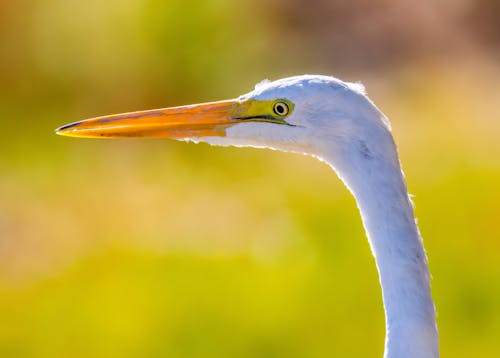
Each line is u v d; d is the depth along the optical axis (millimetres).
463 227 12688
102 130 5531
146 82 20203
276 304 11453
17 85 19766
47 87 19875
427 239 12445
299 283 11820
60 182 16297
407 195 4906
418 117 18875
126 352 11039
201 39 20344
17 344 11133
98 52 20047
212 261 12656
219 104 5414
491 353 10461
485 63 22719
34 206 15188
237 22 21109
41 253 13477
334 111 4934
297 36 23688
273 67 21969
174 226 14211
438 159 15727
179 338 11156
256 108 5230
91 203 15375
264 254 12734
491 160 15305
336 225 13469
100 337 11195
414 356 4777
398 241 4844
